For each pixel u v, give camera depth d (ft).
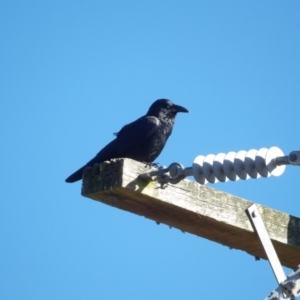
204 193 36.94
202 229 38.45
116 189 35.09
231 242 39.45
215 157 32.27
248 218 37.81
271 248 36.86
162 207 36.35
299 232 39.63
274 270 35.24
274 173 31.63
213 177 32.37
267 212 38.83
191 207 36.29
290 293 31.17
